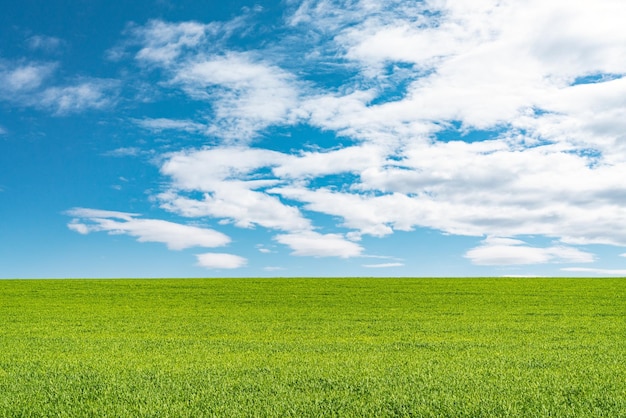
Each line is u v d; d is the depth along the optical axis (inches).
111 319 893.8
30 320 884.0
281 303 1171.3
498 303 1137.4
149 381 388.2
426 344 589.0
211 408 314.3
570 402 323.0
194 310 1042.1
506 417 292.2
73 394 354.3
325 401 329.1
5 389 371.6
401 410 307.3
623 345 578.9
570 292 1338.6
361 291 1412.4
